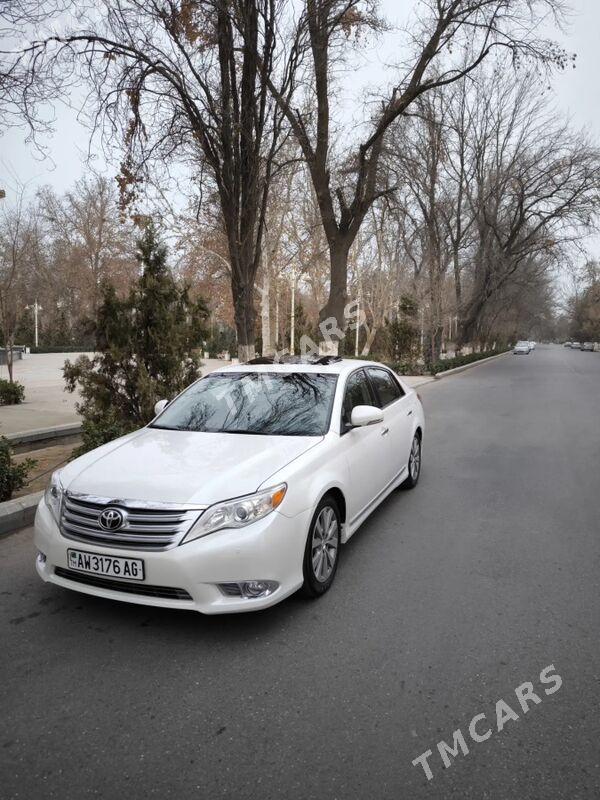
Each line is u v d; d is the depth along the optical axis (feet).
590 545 15.19
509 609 11.60
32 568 13.60
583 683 9.11
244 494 10.43
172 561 9.78
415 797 6.85
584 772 7.25
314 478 11.85
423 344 102.37
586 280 257.14
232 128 30.58
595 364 133.90
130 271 149.38
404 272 116.88
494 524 16.88
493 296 139.95
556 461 25.61
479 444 29.89
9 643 10.23
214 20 29.32
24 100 22.03
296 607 11.64
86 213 165.37
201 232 64.39
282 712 8.37
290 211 87.56
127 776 7.14
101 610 11.44
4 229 48.19
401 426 18.78
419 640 10.39
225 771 7.23
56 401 46.29
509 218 119.03
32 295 75.36
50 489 11.68
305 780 7.09
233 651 9.98
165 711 8.39
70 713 8.34
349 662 9.67
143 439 13.37
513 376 88.33
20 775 7.17
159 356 25.26
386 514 17.85
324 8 32.96
